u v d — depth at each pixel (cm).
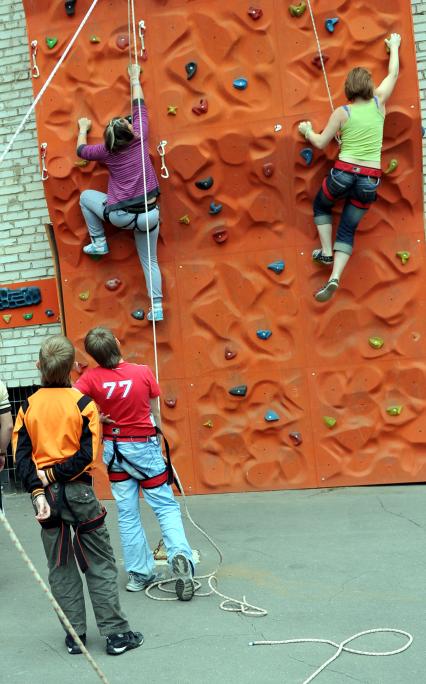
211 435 705
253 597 468
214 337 702
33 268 766
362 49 650
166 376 711
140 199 662
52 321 763
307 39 659
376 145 622
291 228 678
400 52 641
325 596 458
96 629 444
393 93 644
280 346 688
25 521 680
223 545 566
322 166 662
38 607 480
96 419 407
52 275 762
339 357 677
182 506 674
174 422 711
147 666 388
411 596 448
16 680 384
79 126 695
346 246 641
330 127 625
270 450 695
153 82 689
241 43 672
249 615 442
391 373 670
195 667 383
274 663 381
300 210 674
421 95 679
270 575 500
